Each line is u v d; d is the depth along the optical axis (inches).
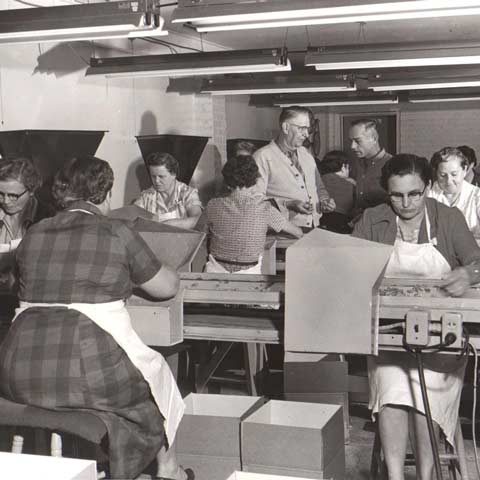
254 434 103.6
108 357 91.9
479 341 98.6
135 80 296.7
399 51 202.8
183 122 337.1
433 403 103.3
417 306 98.1
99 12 150.4
